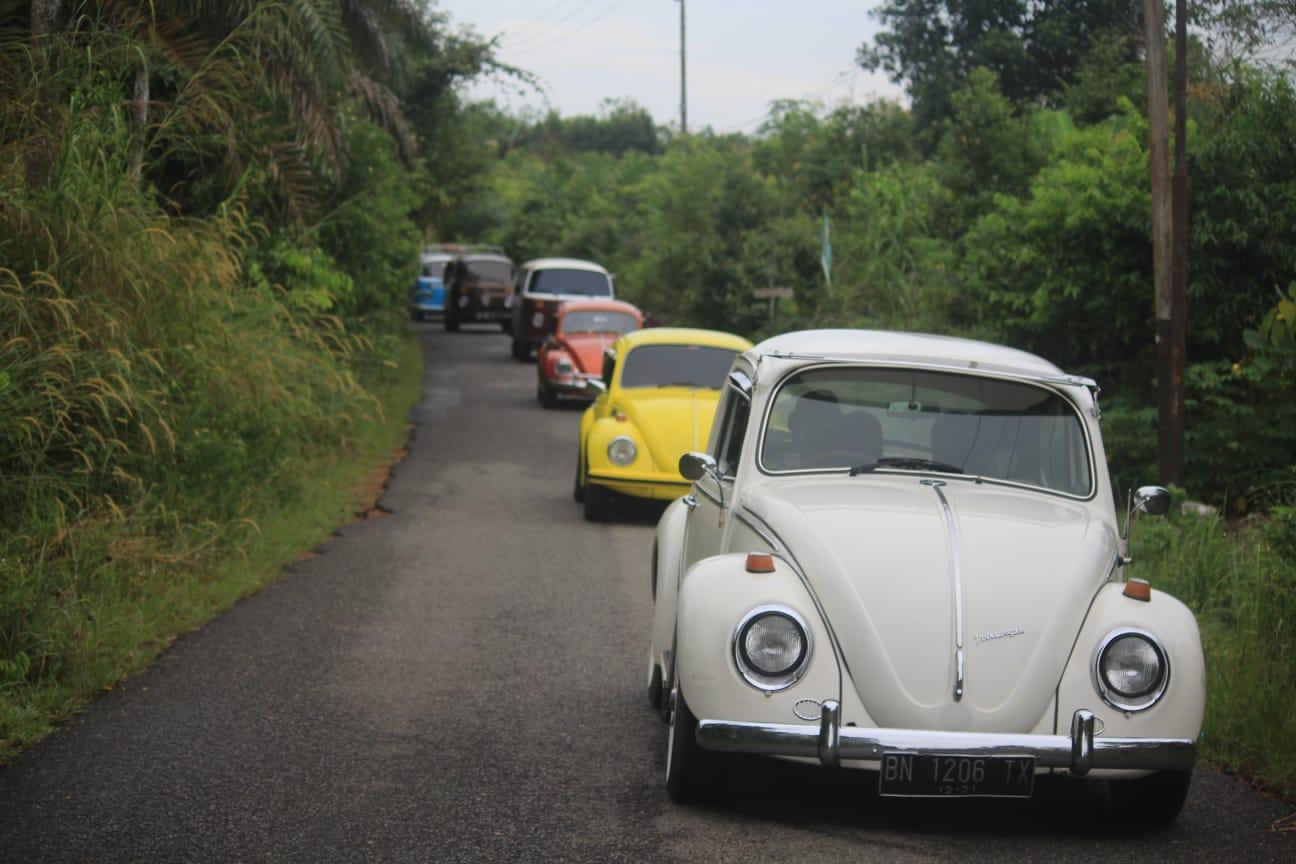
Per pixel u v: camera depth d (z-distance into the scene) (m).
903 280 22.36
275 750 6.01
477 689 7.18
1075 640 5.02
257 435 12.19
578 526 13.25
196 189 16.72
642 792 5.57
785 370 6.17
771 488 5.88
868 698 4.92
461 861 4.76
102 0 12.50
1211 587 8.95
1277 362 9.96
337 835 4.99
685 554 6.93
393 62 25.50
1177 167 12.31
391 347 25.97
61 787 5.45
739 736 4.89
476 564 11.03
